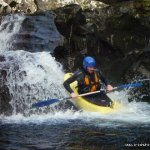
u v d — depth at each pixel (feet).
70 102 27.30
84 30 35.09
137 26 36.29
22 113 26.43
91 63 26.71
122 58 35.76
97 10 37.24
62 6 42.09
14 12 41.52
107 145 19.01
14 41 35.14
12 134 21.21
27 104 27.12
